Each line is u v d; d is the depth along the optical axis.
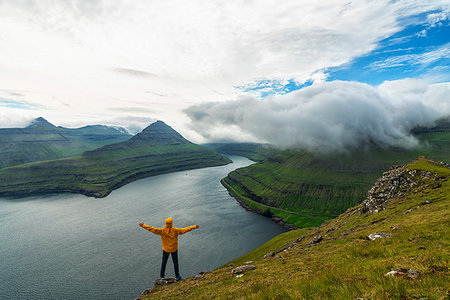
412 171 67.81
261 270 21.08
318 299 8.73
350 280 10.24
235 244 163.50
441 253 11.63
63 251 157.00
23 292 114.50
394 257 13.41
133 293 110.81
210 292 17.88
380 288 8.22
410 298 7.18
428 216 30.62
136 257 145.50
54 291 114.38
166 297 19.95
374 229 34.44
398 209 50.00
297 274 16.47
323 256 21.81
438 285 7.62
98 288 115.12
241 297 13.05
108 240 173.38
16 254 154.25
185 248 156.75
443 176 59.50
